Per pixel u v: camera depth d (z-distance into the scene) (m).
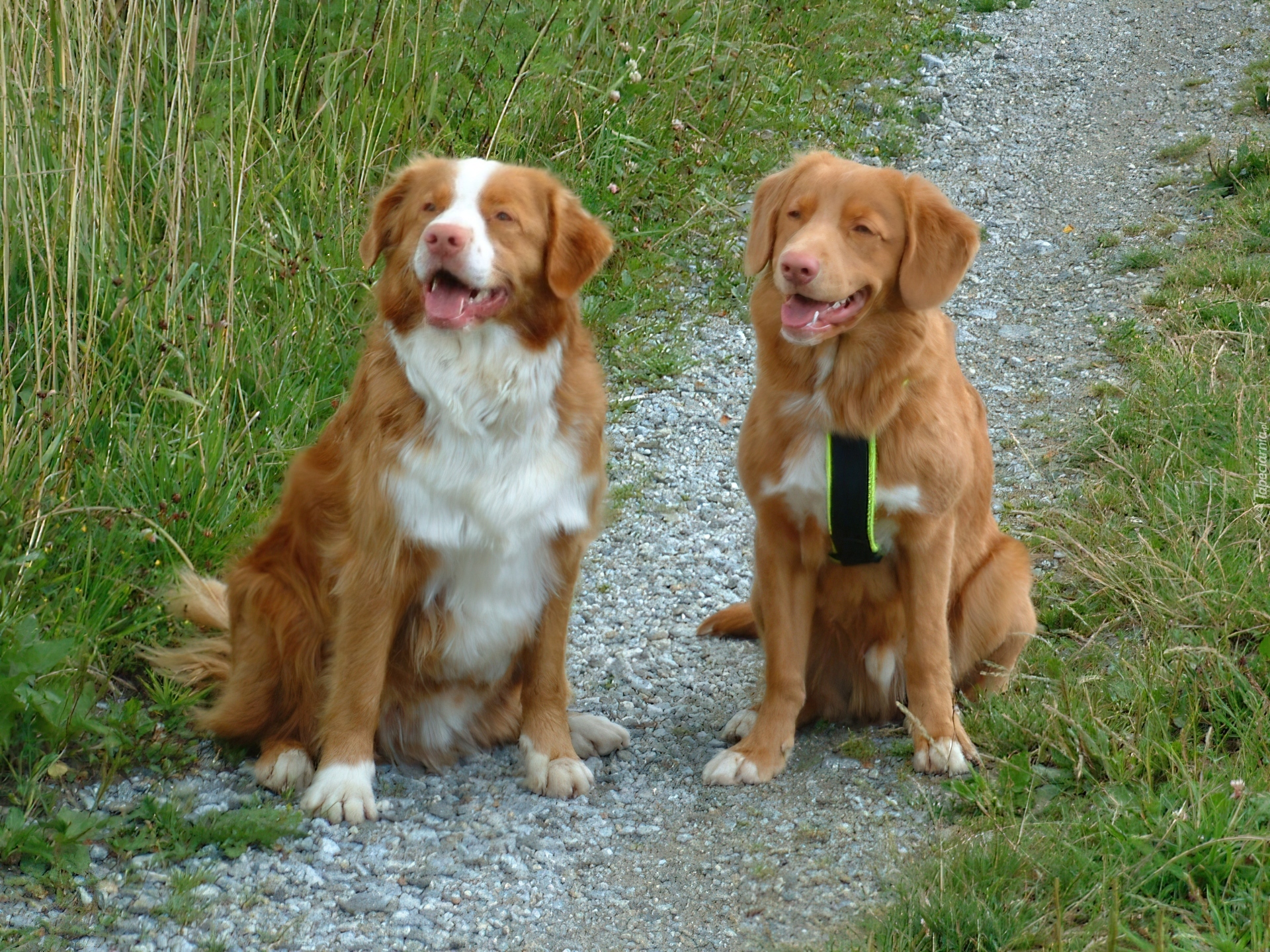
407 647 3.72
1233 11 12.85
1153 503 5.11
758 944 3.00
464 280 3.34
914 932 2.87
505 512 3.52
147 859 3.27
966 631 4.07
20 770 3.57
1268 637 3.84
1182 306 7.12
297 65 6.51
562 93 7.97
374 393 3.57
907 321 3.58
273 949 2.97
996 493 5.66
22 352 4.87
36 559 3.90
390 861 3.35
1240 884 2.87
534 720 3.80
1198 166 9.34
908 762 3.81
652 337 7.26
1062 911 2.85
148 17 5.67
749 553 5.36
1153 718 3.64
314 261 5.91
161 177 5.41
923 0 13.73
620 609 4.96
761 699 4.19
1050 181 9.55
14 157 4.72
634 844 3.47
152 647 4.19
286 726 3.83
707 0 10.04
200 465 4.73
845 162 3.75
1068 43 12.57
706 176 8.52
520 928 3.10
